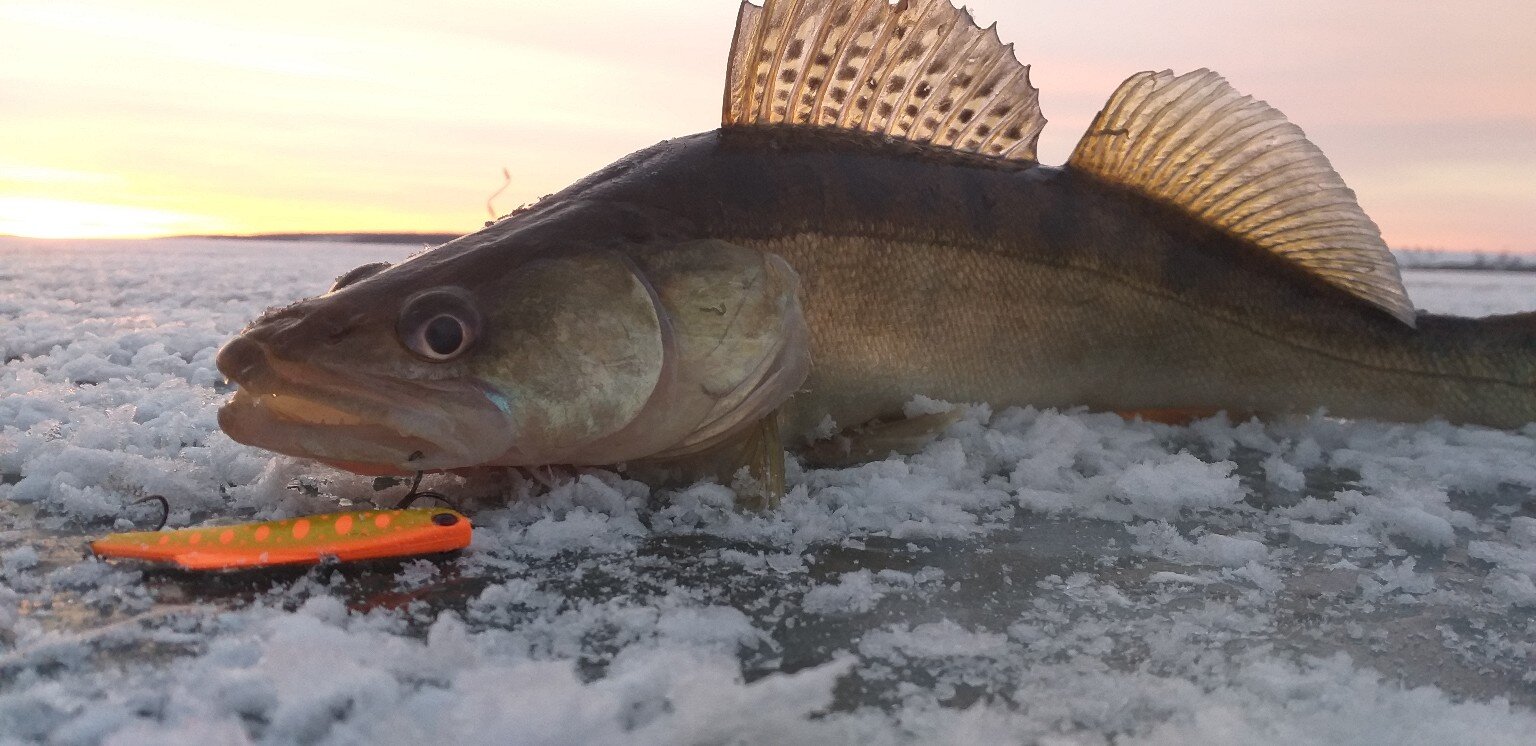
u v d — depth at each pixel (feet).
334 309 0.72
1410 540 0.77
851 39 0.94
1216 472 0.89
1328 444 1.11
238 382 0.69
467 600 0.59
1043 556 0.71
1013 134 1.04
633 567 0.66
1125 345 1.06
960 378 1.00
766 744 0.43
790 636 0.56
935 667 0.52
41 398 1.05
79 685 0.46
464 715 0.42
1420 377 1.14
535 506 0.76
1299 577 0.68
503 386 0.73
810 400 0.93
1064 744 0.44
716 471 0.86
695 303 0.81
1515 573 0.70
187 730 0.41
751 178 0.88
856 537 0.74
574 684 0.45
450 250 0.78
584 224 0.80
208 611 0.55
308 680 0.45
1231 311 1.09
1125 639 0.56
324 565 0.62
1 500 0.75
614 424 0.78
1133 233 1.06
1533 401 1.15
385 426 0.71
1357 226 1.10
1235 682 0.51
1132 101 1.04
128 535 0.61
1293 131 1.06
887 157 0.97
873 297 0.93
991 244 0.99
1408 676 0.54
